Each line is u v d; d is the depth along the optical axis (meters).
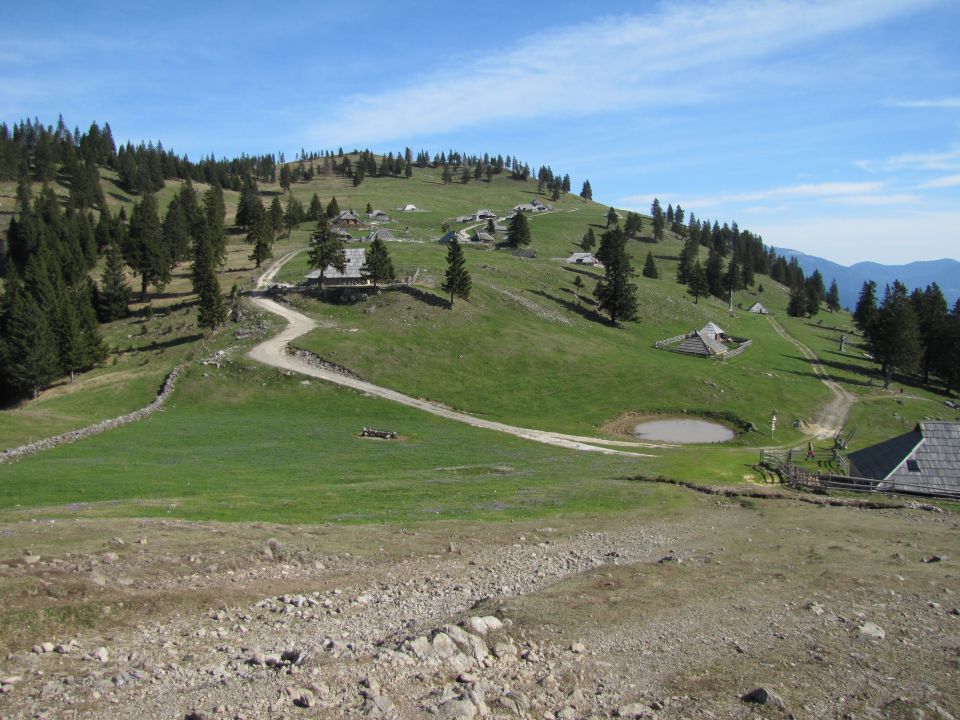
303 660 13.73
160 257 130.00
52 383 86.19
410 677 13.41
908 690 14.47
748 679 14.62
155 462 45.69
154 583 18.84
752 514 35.88
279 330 94.38
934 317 128.38
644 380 88.81
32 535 22.22
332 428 65.19
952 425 45.59
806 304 195.50
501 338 99.19
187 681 12.98
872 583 22.36
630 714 12.78
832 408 90.62
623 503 36.75
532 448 60.12
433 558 23.75
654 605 19.20
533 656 15.08
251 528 25.75
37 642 14.51
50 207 176.00
